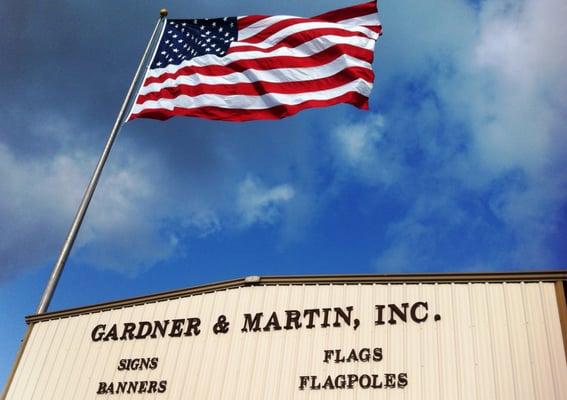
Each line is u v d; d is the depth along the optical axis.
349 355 9.29
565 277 9.13
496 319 9.03
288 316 10.00
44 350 11.52
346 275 10.18
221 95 12.93
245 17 13.92
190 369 10.01
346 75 12.69
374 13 13.42
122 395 10.20
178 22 14.66
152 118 13.16
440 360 8.87
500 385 8.42
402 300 9.64
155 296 11.34
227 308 10.50
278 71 12.95
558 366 8.36
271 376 9.43
